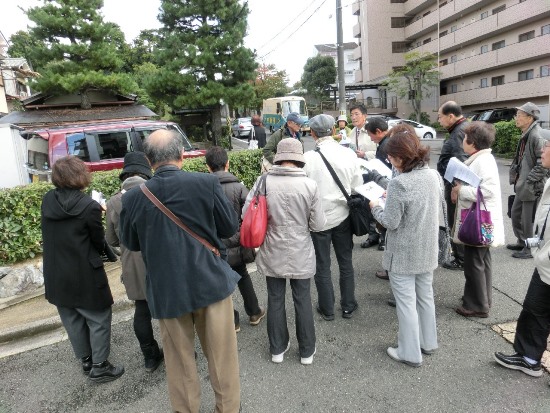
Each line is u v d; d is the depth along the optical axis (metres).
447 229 2.95
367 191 2.89
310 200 2.72
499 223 3.10
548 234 2.31
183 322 2.17
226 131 21.25
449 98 30.33
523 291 3.70
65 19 13.30
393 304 3.62
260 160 7.37
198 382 2.29
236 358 2.30
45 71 13.37
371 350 2.98
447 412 2.32
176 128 7.48
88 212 2.57
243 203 3.16
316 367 2.82
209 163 3.23
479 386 2.52
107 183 5.29
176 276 2.04
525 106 4.34
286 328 2.93
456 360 2.79
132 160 2.82
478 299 3.26
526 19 22.25
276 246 2.73
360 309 3.60
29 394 2.76
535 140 4.25
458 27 28.86
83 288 2.60
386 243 2.72
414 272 2.61
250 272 4.68
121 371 2.87
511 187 8.30
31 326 3.63
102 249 2.72
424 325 2.82
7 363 3.18
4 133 9.82
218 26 15.59
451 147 3.87
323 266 3.30
